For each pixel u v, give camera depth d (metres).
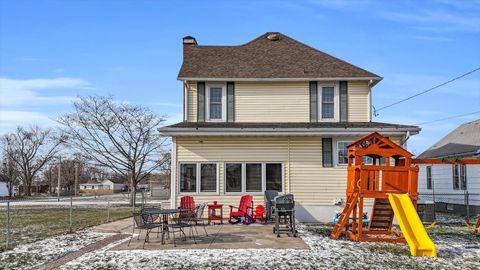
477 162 14.40
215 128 16.36
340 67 19.47
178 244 11.53
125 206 31.34
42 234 14.24
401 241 12.24
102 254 10.26
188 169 17.12
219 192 17.03
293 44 22.41
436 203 26.42
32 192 86.06
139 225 11.79
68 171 82.69
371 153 12.73
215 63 20.08
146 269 8.70
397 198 12.24
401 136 16.83
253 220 16.06
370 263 9.41
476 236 13.89
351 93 18.81
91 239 12.90
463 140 25.08
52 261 9.59
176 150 17.14
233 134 16.38
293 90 18.88
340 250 10.85
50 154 74.75
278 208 13.07
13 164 75.75
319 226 15.73
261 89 18.91
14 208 30.52
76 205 34.34
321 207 16.94
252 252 10.41
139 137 30.97
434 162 14.33
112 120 30.70
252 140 17.27
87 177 102.12
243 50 21.83
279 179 17.14
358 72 18.89
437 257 10.26
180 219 13.40
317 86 18.84
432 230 15.48
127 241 12.22
